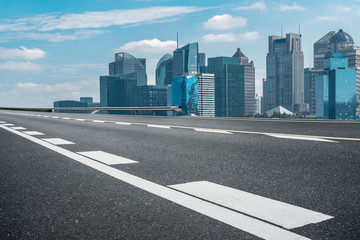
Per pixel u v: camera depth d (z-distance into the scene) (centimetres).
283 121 1628
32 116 2809
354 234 245
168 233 255
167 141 840
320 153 609
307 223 267
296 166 498
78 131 1196
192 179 431
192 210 305
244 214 292
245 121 1684
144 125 1438
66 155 657
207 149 688
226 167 503
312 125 1309
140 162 561
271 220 275
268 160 551
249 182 408
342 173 445
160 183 412
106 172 486
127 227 269
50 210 316
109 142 852
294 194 352
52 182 431
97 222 282
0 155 674
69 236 254
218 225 267
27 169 525
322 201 325
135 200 341
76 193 374
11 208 325
